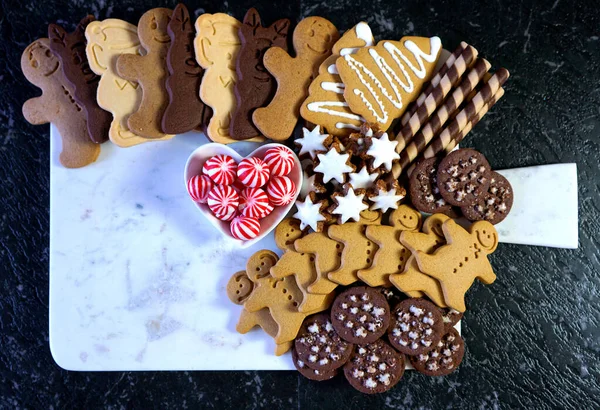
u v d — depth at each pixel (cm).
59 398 40
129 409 40
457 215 37
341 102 36
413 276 35
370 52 35
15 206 40
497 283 40
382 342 36
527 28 40
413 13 39
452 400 40
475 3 40
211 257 38
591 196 40
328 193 37
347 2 39
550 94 40
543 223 38
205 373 40
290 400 39
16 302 40
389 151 34
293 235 36
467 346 40
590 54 40
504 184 36
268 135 35
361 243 36
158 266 38
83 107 36
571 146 40
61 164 37
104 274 38
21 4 39
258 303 36
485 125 39
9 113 40
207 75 35
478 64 35
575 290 40
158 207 38
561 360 40
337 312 35
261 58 36
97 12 39
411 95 36
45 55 36
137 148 38
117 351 38
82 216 38
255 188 34
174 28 35
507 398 40
